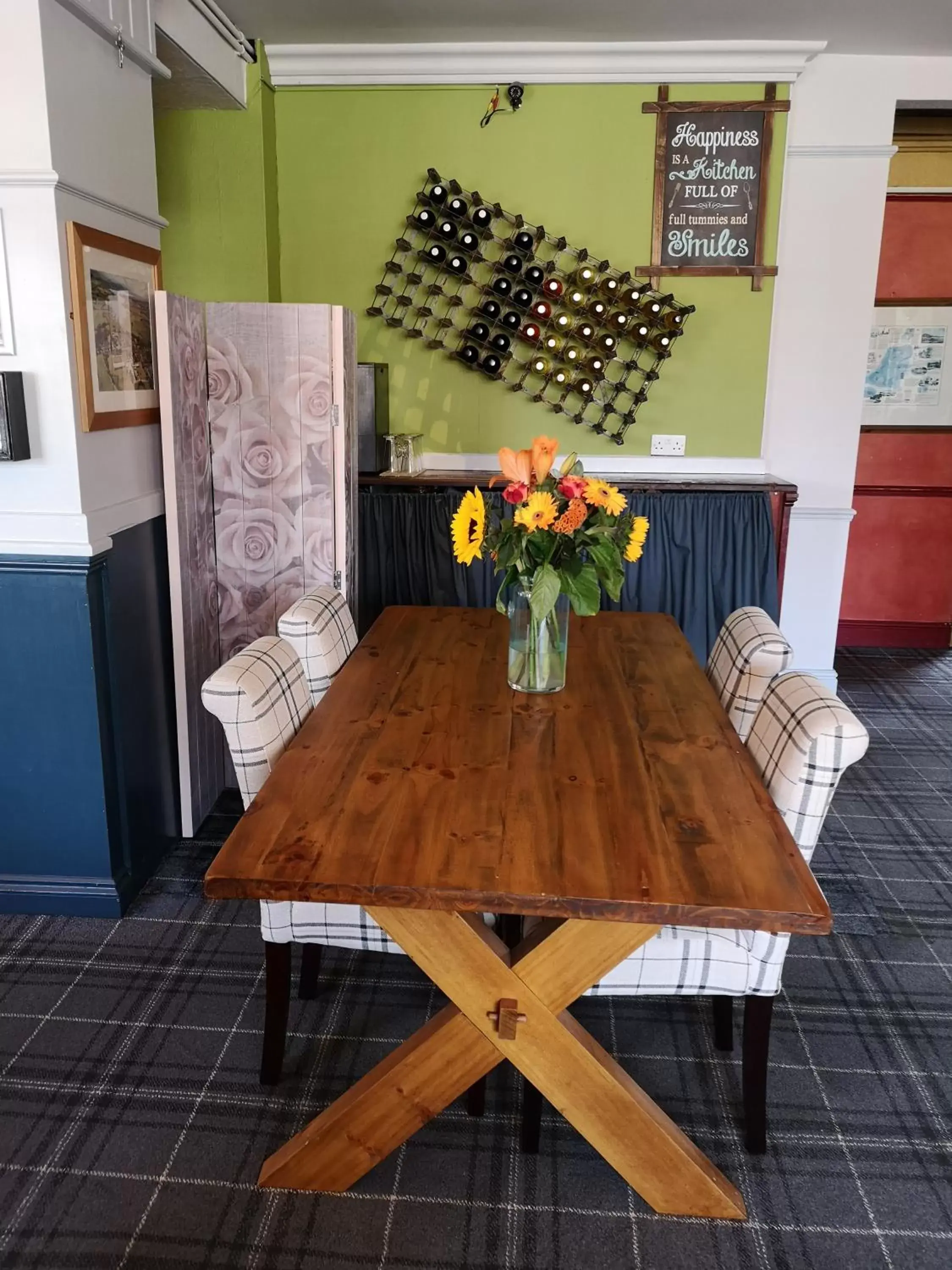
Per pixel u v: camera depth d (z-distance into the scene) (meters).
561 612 2.05
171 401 2.60
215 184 3.55
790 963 2.37
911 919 2.57
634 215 3.72
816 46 3.46
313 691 2.21
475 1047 1.58
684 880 1.34
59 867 2.48
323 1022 2.12
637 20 3.27
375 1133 1.64
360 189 3.72
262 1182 1.68
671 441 3.92
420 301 3.80
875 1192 1.69
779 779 1.66
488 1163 1.75
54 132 2.07
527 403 3.87
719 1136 1.81
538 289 3.71
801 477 3.99
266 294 3.64
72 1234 1.59
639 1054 2.04
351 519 3.13
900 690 4.37
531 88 3.62
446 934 1.50
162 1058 1.99
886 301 4.58
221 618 3.07
